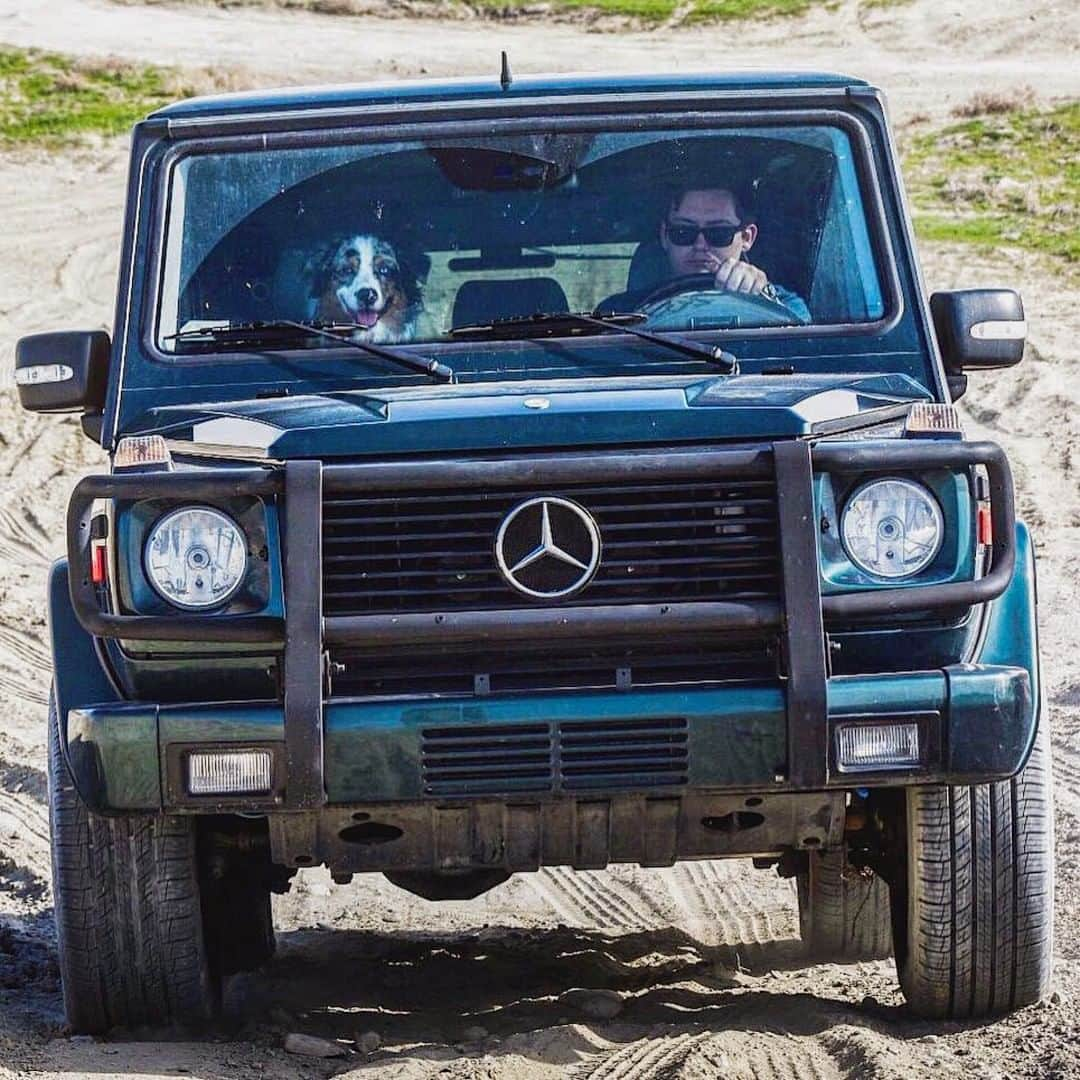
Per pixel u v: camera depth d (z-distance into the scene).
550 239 15.78
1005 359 15.64
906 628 13.22
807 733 12.75
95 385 15.55
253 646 12.98
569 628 12.77
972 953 14.02
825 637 12.84
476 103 16.14
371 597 12.91
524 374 15.03
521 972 17.47
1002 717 12.89
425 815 13.33
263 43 149.12
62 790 14.10
